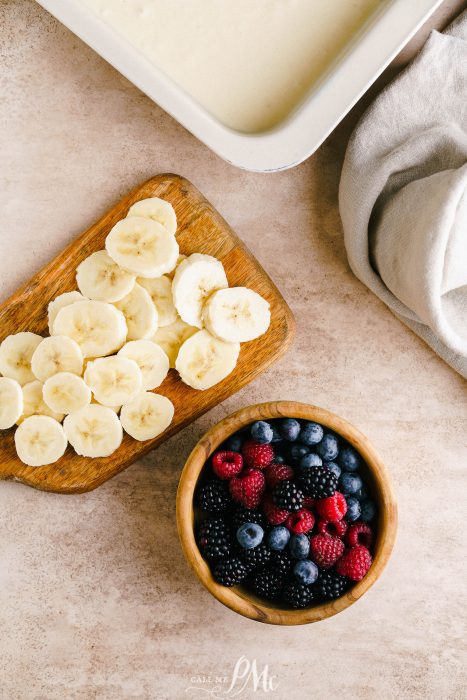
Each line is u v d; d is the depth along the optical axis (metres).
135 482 0.72
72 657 0.73
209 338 0.68
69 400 0.68
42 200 0.71
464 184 0.63
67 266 0.69
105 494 0.72
